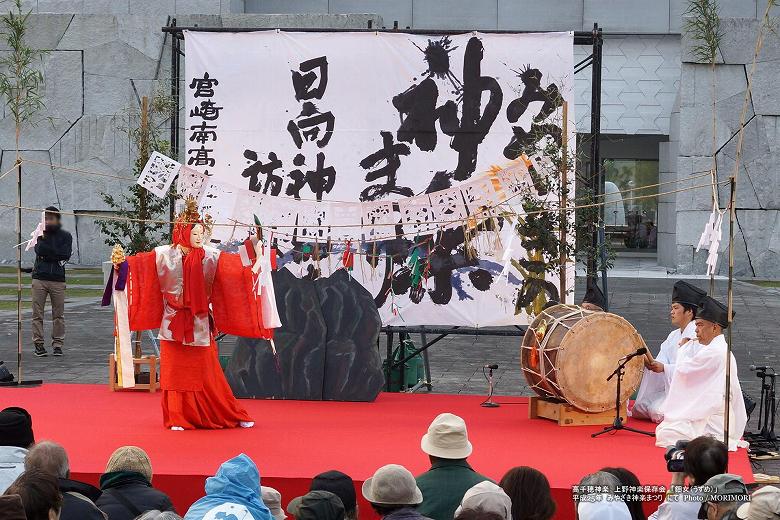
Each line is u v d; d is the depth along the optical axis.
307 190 13.20
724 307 9.66
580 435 10.00
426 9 31.78
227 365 12.14
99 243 29.33
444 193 12.93
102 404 11.34
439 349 17.05
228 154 13.25
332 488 5.47
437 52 13.06
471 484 6.38
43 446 5.64
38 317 15.24
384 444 9.40
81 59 28.80
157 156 12.34
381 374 11.80
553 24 31.70
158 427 10.12
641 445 9.56
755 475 8.77
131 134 19.44
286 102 13.21
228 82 13.25
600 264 12.86
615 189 39.12
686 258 29.91
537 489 5.26
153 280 10.12
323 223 13.12
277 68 13.23
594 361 10.34
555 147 12.70
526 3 31.67
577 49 31.67
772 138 28.97
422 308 13.02
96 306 21.44
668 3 31.44
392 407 11.45
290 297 11.97
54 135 29.00
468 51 13.03
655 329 18.89
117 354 10.96
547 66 12.98
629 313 21.16
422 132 13.10
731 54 28.80
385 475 5.40
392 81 13.10
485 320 12.96
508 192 12.84
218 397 10.09
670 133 31.62
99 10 29.70
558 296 12.84
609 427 10.16
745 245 29.42
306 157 13.20
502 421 10.71
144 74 28.78
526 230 12.46
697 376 9.55
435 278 12.99
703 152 29.20
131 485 5.77
